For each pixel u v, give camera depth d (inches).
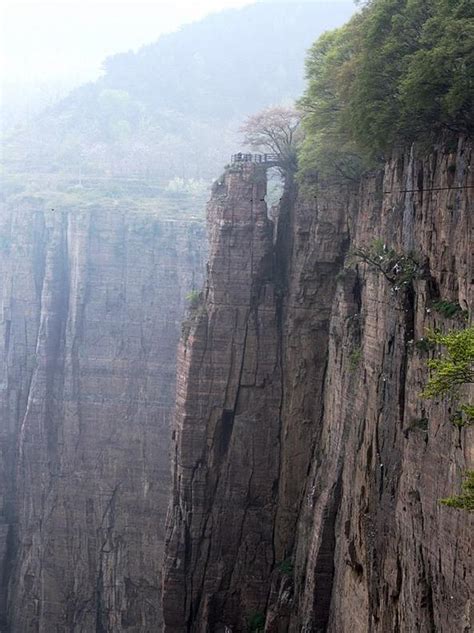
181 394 3218.5
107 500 4960.6
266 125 3548.2
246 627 3063.5
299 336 3016.7
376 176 2379.4
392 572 1822.1
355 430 2220.7
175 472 3216.0
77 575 4916.3
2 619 4968.0
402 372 1856.5
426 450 1681.8
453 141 1729.8
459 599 1491.1
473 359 1230.3
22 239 5364.2
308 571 2546.8
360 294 2532.0
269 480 3115.2
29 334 5329.7
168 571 3132.4
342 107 2369.6
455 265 1673.2
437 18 1625.2
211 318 3157.0
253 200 3179.1
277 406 3127.5
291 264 3122.5
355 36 2330.2
